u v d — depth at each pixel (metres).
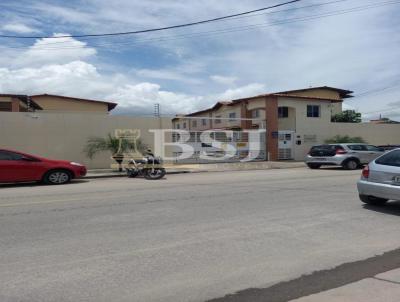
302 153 32.19
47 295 4.61
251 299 4.55
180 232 7.37
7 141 21.58
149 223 8.09
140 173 18.98
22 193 13.00
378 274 5.30
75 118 22.80
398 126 36.16
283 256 6.01
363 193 9.90
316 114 32.97
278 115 32.81
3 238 6.98
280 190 12.95
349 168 23.72
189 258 5.89
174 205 10.14
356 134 34.56
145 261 5.75
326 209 9.59
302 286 4.90
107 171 21.52
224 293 4.70
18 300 4.48
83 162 22.94
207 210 9.45
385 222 8.25
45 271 5.36
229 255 6.04
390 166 9.39
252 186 14.18
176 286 4.88
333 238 7.01
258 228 7.68
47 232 7.39
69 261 5.75
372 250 6.33
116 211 9.36
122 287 4.84
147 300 4.50
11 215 8.93
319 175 19.00
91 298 4.53
